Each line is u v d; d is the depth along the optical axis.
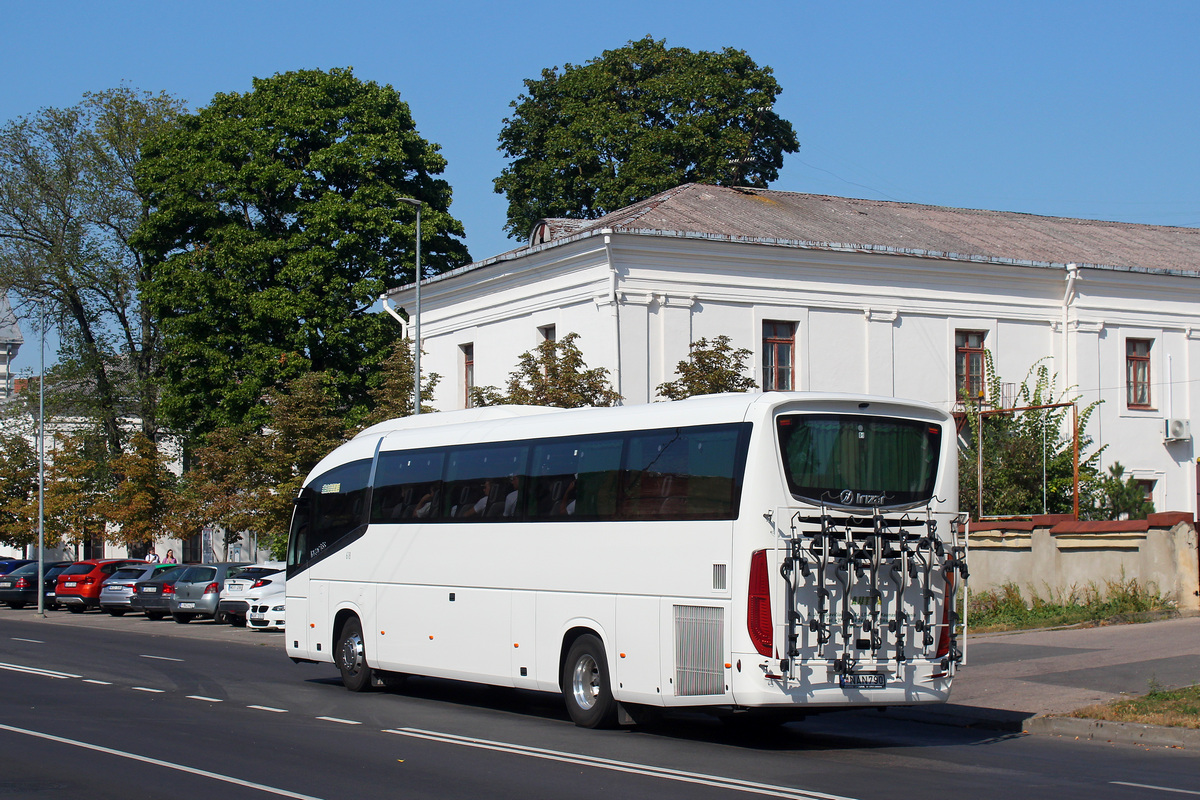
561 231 36.41
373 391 36.91
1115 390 36.59
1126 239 41.41
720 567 12.51
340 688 18.50
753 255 32.38
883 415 13.02
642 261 31.38
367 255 42.62
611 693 13.73
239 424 41.16
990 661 17.91
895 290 34.12
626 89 51.00
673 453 13.33
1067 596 23.52
